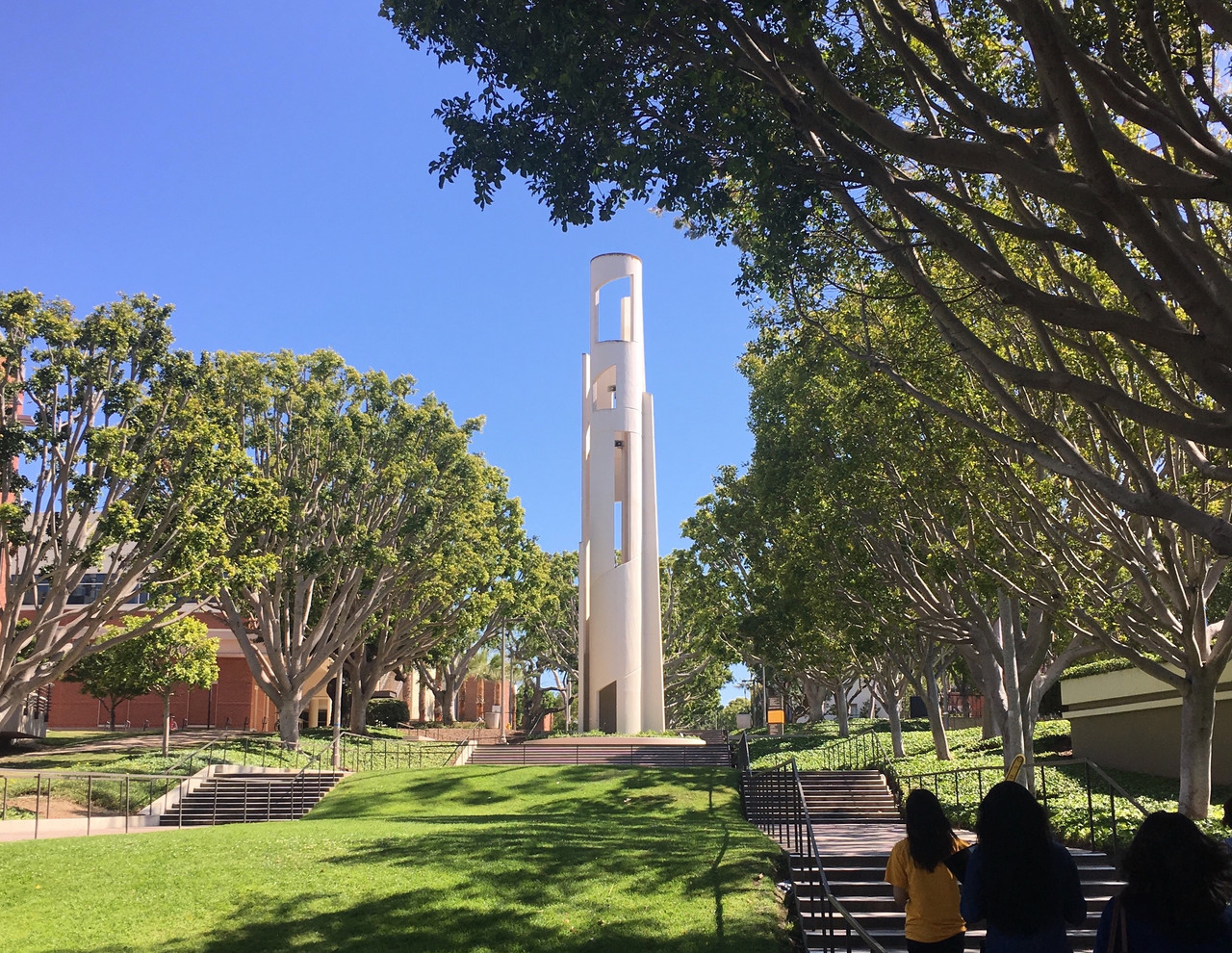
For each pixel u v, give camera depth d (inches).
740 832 786.8
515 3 439.2
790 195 474.9
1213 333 319.9
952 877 270.5
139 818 1175.6
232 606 1736.0
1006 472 686.5
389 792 1362.0
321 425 1726.1
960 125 490.9
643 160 460.4
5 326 1203.9
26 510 1195.3
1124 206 315.6
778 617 1508.4
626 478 2165.4
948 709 3095.5
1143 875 191.2
